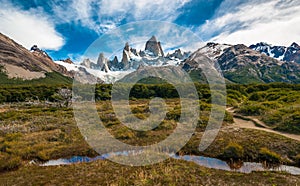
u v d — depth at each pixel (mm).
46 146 16984
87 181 11219
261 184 10508
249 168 12930
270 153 14195
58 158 15141
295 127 18938
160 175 11578
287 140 16016
